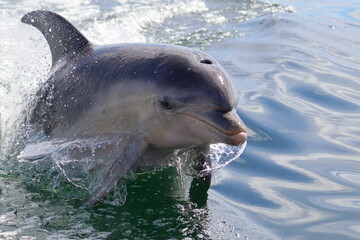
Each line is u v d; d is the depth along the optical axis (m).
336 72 28.17
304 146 20.80
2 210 17.09
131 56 18.70
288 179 18.72
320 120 22.78
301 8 42.59
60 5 42.66
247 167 19.53
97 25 37.69
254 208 17.09
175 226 16.25
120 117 18.30
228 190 18.17
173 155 18.61
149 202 17.61
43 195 18.17
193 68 17.23
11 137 21.42
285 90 25.73
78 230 16.05
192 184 18.67
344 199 17.44
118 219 16.67
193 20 39.59
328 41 33.69
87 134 19.19
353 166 19.44
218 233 15.84
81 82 19.67
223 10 42.25
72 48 21.16
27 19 22.48
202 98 16.58
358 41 33.81
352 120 22.83
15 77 26.42
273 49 32.03
